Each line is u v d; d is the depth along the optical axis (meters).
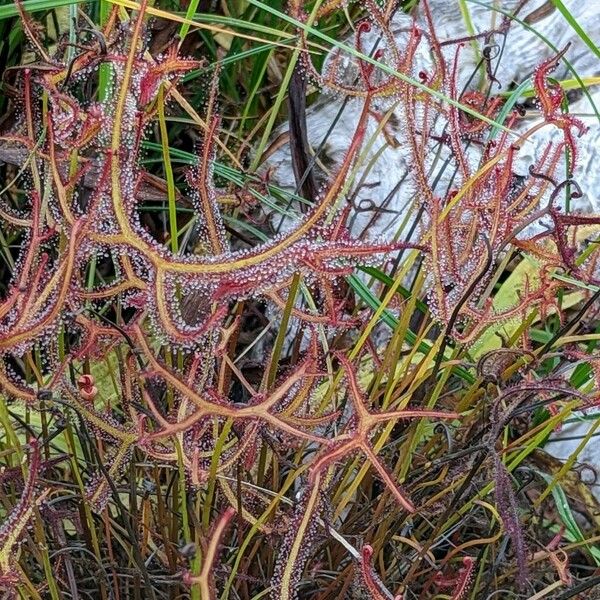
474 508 0.26
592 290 0.29
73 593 0.22
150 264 0.17
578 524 0.32
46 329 0.18
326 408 0.26
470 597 0.24
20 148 0.28
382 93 0.25
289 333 0.35
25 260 0.18
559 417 0.24
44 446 0.23
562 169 0.34
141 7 0.17
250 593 0.24
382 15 0.25
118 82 0.19
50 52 0.33
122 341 0.23
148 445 0.20
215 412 0.19
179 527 0.24
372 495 0.28
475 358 0.31
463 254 0.23
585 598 0.26
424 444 0.30
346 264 0.20
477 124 0.27
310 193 0.32
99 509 0.22
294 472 0.23
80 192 0.25
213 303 0.20
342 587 0.23
